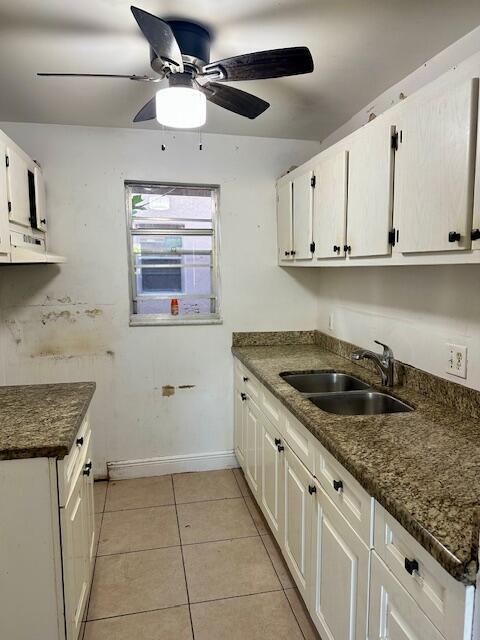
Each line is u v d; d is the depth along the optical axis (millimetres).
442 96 1262
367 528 1169
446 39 1662
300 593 1806
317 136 2922
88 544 1825
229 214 2988
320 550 1522
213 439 3117
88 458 1896
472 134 1150
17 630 1390
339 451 1294
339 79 2008
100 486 2902
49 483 1354
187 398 3049
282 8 1455
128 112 2459
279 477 2023
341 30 1596
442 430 1460
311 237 2363
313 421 1545
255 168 2986
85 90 2133
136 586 1991
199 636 1721
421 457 1241
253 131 2824
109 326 2881
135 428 2994
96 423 2938
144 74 1954
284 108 2383
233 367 3096
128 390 2957
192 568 2109
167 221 2992
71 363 2855
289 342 3141
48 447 1332
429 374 1846
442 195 1274
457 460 1222
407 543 987
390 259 1586
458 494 1031
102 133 2746
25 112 2455
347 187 1906
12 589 1372
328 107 2365
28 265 2740
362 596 1207
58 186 2721
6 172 1753
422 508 969
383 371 2035
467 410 1622
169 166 2854
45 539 1370
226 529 2426
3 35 1616
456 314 1679
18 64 1854
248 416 2668
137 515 2561
